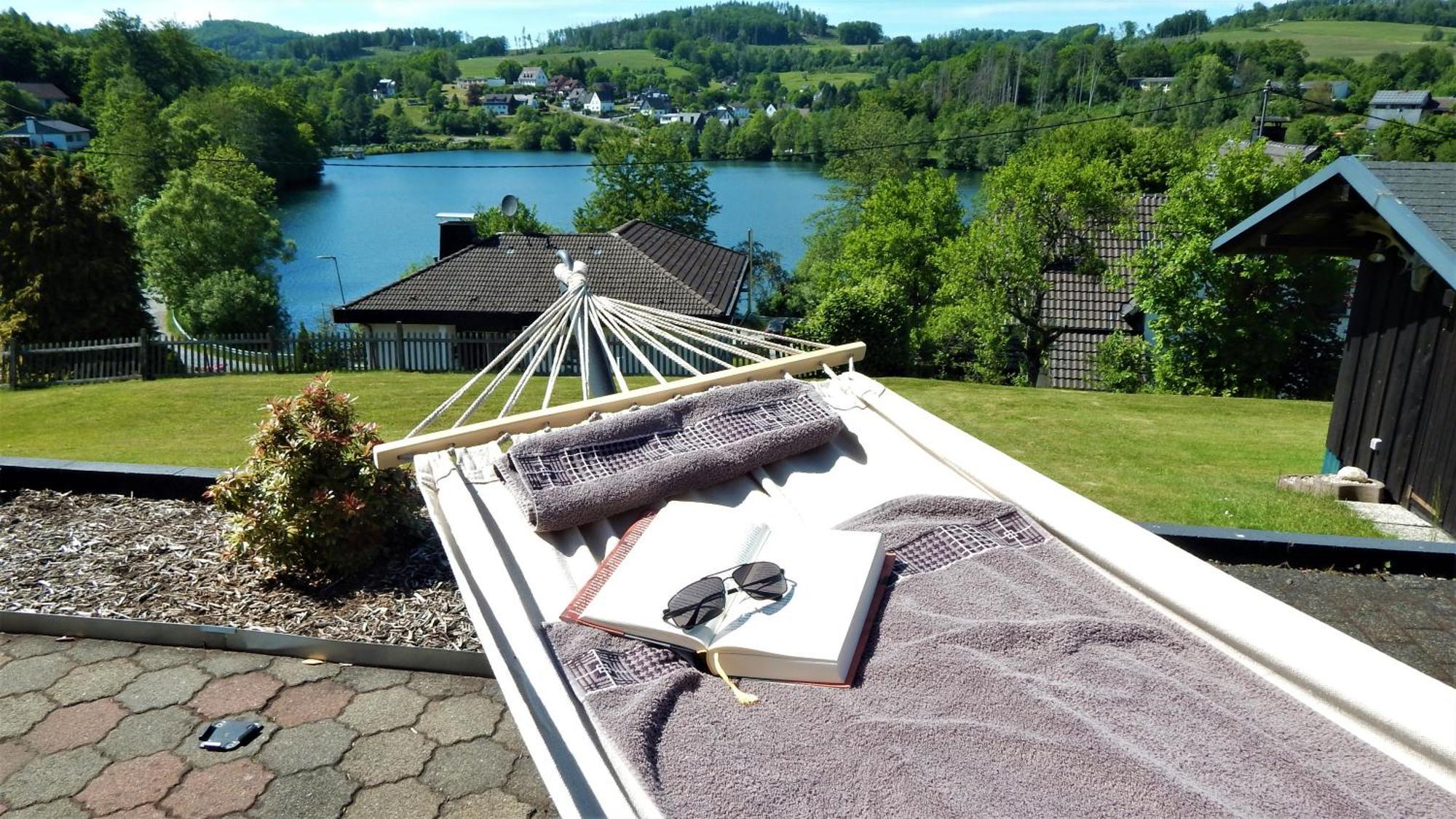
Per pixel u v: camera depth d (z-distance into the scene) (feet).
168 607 11.77
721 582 6.40
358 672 10.74
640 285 62.28
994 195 57.98
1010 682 5.65
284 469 12.26
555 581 7.34
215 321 110.73
